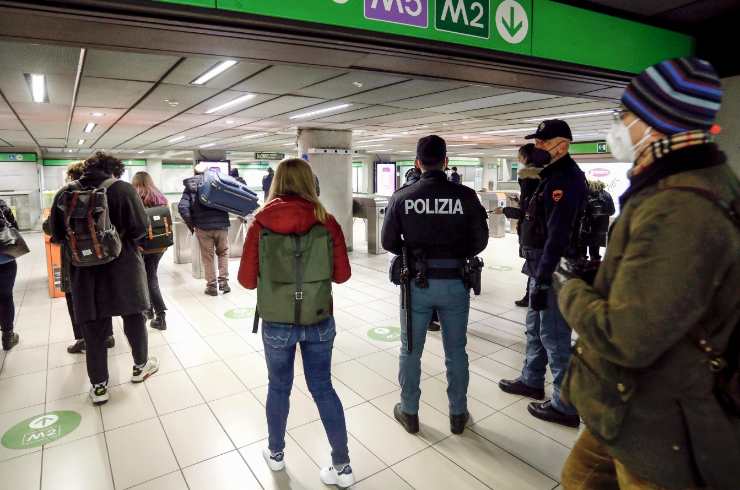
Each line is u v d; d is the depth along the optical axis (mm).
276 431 2031
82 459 2182
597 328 883
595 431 961
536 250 2436
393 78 4016
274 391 1970
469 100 5355
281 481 2014
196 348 3592
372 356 3428
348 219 8320
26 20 1797
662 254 801
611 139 1033
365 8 2107
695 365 835
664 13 2984
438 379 2998
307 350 1916
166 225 3742
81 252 2441
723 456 827
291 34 2062
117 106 5688
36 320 4297
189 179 4969
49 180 16641
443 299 2162
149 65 3557
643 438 883
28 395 2820
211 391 2871
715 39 3105
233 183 4984
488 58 2557
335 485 1977
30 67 3590
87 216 2449
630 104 948
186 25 1895
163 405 2693
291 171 1836
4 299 3490
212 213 5031
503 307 4711
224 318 4359
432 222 2111
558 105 5805
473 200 2166
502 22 2512
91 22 1832
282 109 6039
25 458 2188
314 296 1806
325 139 8211
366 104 5621
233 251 7406
